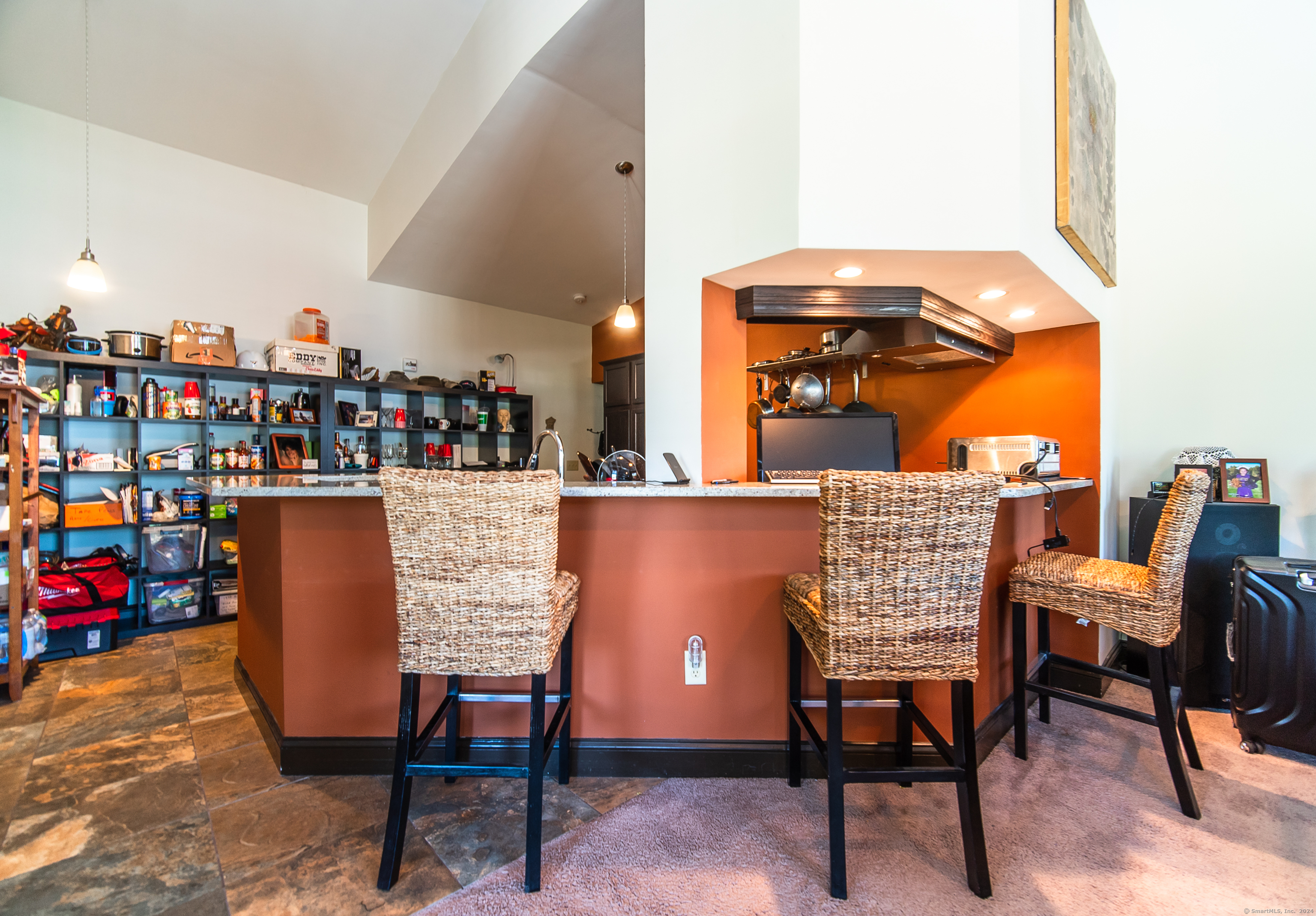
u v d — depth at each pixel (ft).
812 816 5.07
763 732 5.82
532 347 19.67
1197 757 5.88
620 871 4.33
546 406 20.03
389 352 16.21
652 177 7.11
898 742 5.72
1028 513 7.53
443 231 14.01
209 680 8.37
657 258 7.04
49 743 6.40
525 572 4.14
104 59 10.44
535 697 4.20
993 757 6.16
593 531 5.86
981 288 6.96
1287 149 7.92
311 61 11.16
